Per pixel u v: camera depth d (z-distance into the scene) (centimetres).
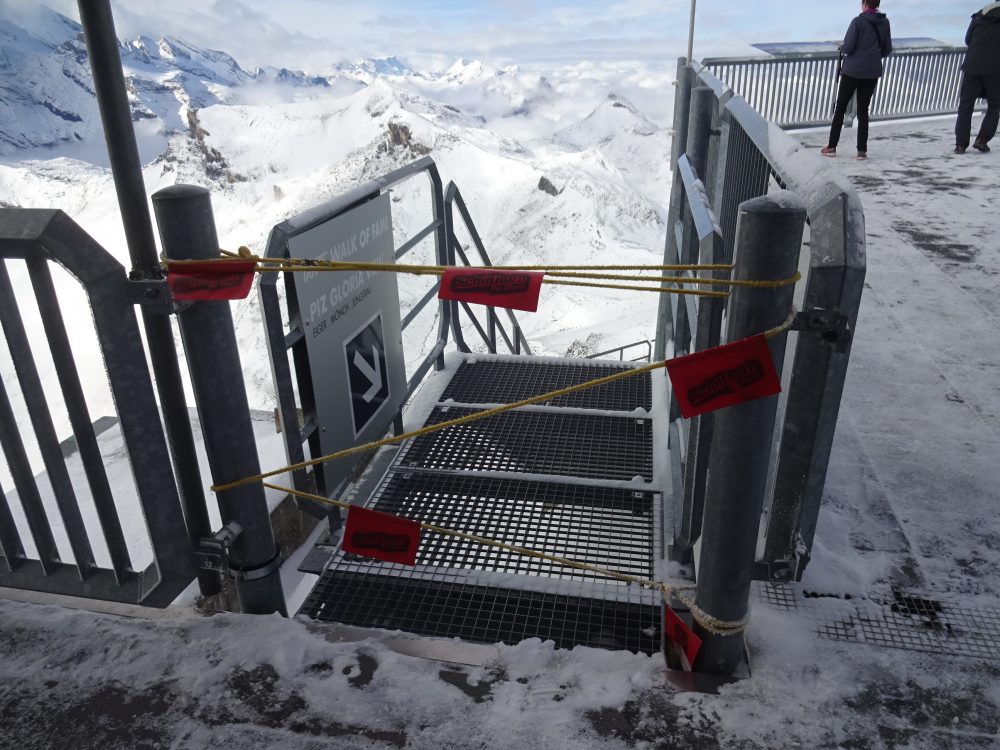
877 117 1189
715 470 137
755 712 145
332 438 266
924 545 206
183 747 144
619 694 150
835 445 264
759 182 200
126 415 158
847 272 130
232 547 179
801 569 165
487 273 142
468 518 265
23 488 176
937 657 160
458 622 210
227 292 145
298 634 168
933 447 262
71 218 142
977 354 342
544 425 336
